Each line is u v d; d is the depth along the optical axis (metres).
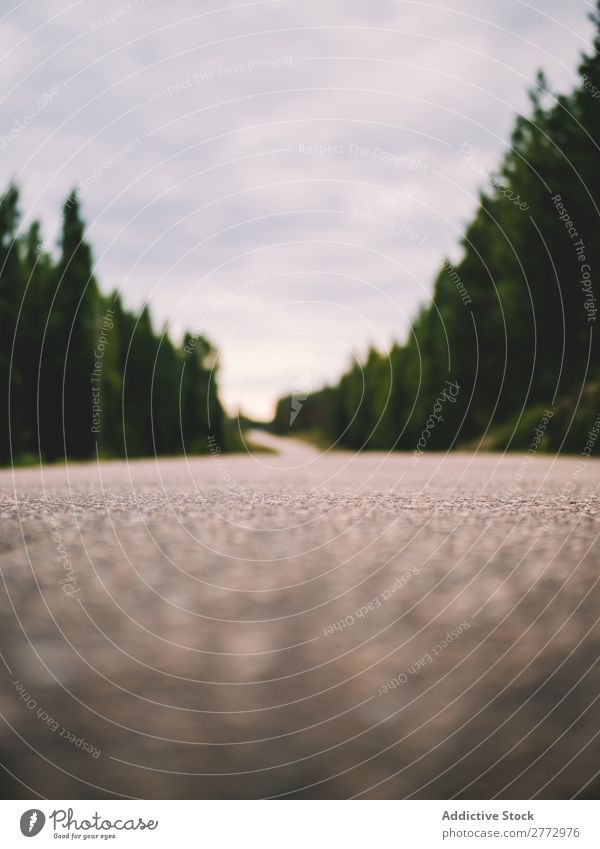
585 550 4.59
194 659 2.52
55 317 27.94
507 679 2.32
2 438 25.12
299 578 3.88
